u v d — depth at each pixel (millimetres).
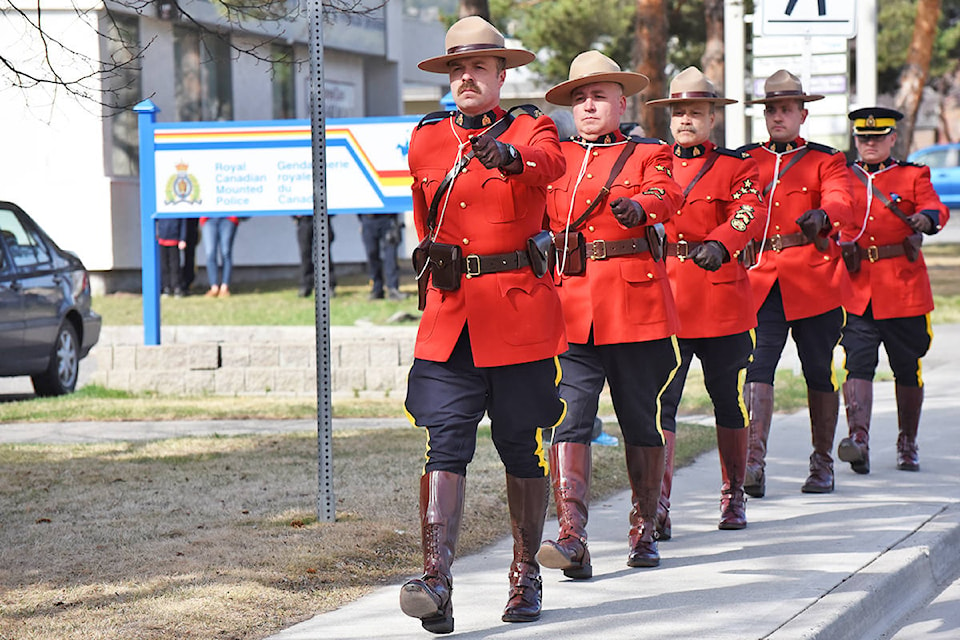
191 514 15672
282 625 11766
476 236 11391
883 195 19078
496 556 14367
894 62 73688
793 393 26453
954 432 22062
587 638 11281
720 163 15367
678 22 65000
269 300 44719
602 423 21922
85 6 41344
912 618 13047
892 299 18906
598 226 13492
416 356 11641
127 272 48531
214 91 51906
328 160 28906
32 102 45188
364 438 21391
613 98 13570
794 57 28547
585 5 57281
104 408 25750
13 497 16703
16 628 11406
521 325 11383
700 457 20219
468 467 18484
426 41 69875
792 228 17281
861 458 18672
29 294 27266
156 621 11641
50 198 47125
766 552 14289
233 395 28469
